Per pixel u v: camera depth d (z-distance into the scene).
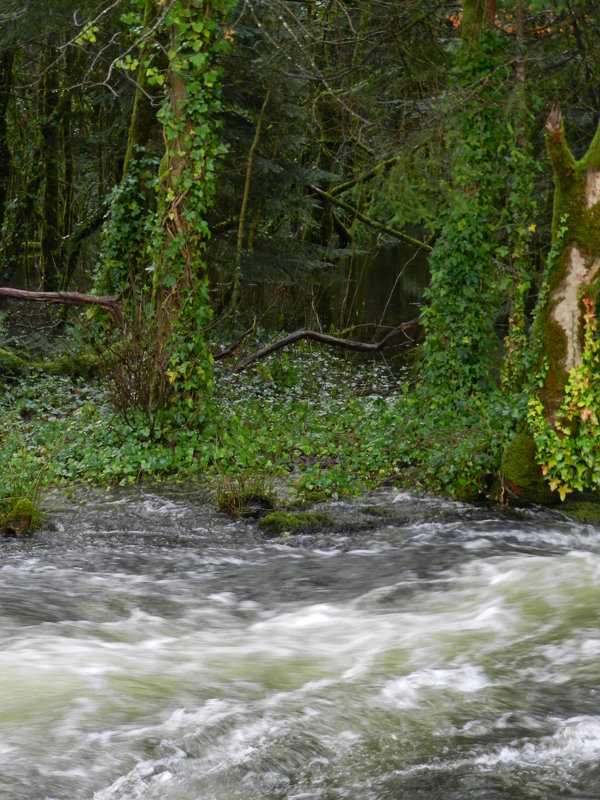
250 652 6.64
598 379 10.39
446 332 12.19
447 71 12.61
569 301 10.19
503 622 7.20
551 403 10.38
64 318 21.45
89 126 27.48
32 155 25.42
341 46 17.16
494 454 10.97
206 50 12.59
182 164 12.30
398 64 15.84
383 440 12.16
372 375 19.81
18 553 9.04
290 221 27.77
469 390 12.19
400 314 28.36
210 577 8.67
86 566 8.79
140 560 9.06
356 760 5.02
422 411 12.37
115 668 6.20
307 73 15.16
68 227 28.22
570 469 10.45
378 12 15.45
